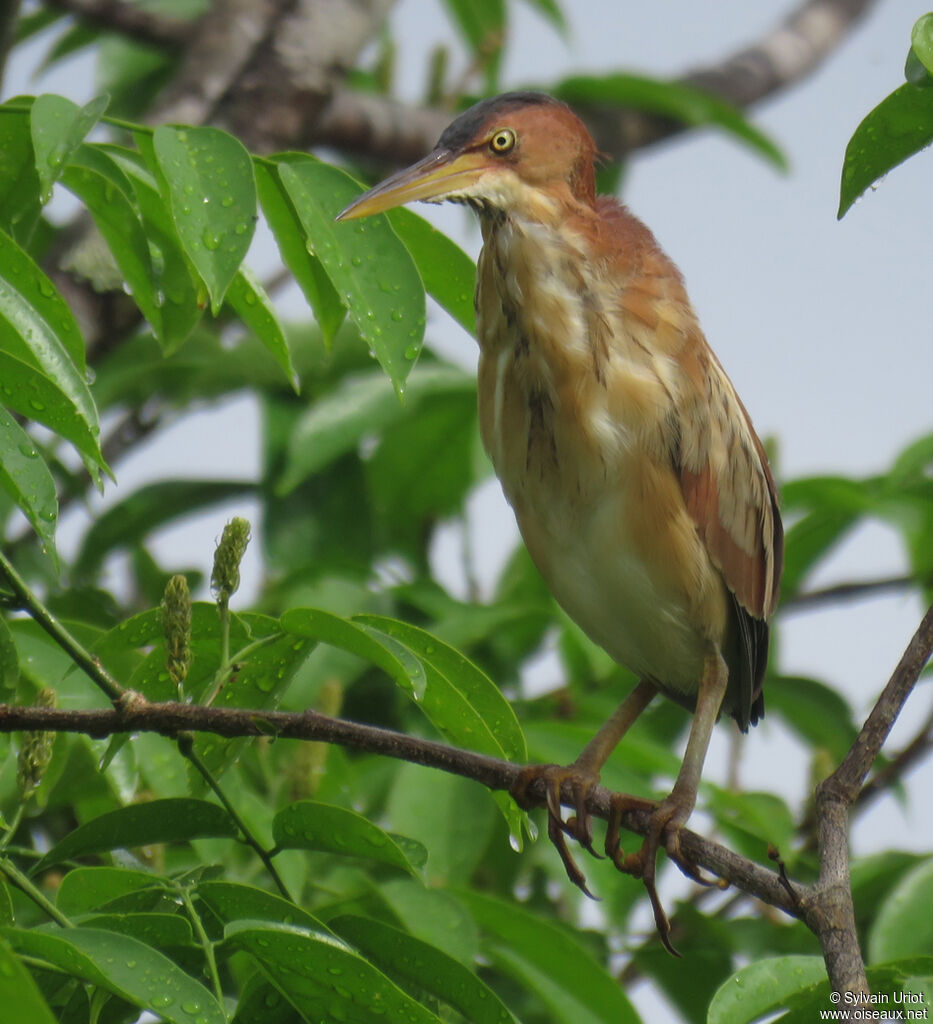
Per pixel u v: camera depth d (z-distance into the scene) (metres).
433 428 7.71
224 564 4.58
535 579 7.74
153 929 4.02
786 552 7.78
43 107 4.47
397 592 7.19
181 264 5.51
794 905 4.30
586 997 5.46
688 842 5.09
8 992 2.67
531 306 6.18
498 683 7.38
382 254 4.88
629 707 6.34
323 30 9.09
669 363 6.11
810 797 7.21
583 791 5.34
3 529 7.23
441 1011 5.12
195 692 5.02
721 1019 4.54
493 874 6.67
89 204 5.32
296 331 7.82
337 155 9.64
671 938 6.43
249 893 4.22
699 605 6.24
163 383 7.67
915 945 5.41
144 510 7.80
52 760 5.49
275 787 6.34
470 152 6.29
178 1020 3.38
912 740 7.23
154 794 6.12
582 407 6.07
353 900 5.68
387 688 7.20
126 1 8.84
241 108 8.82
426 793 6.15
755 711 7.12
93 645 4.96
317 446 7.16
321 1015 4.07
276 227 5.27
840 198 4.75
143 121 8.67
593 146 6.52
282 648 4.93
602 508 6.12
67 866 6.32
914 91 4.46
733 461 6.33
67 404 4.30
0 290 4.38
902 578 8.21
